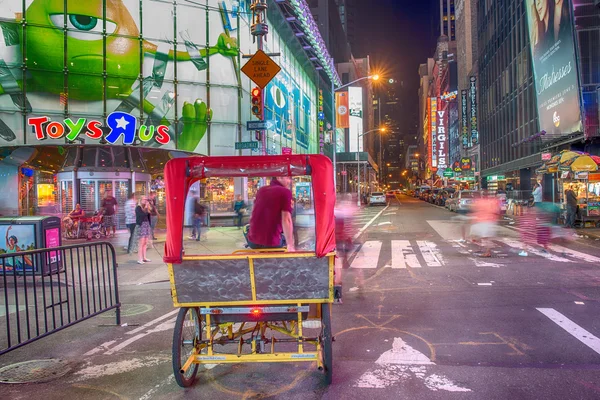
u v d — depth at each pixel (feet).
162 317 22.97
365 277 31.27
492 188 152.15
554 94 89.45
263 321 14.35
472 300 24.34
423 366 15.58
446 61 319.27
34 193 73.26
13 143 62.23
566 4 81.46
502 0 137.28
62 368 16.17
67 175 67.15
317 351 14.48
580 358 16.01
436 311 22.43
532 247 43.80
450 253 41.32
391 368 15.47
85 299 27.09
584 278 29.22
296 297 13.71
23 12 63.10
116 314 21.83
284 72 108.47
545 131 87.10
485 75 164.45
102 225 59.72
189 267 13.61
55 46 64.59
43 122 62.08
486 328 19.54
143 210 39.42
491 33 153.79
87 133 63.31
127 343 18.93
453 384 14.07
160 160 75.66
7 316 16.42
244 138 80.53
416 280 29.91
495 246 45.34
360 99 202.18
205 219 71.15
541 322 20.18
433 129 325.01
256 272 13.48
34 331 20.65
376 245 47.83
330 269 13.50
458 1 252.62
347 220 35.42
